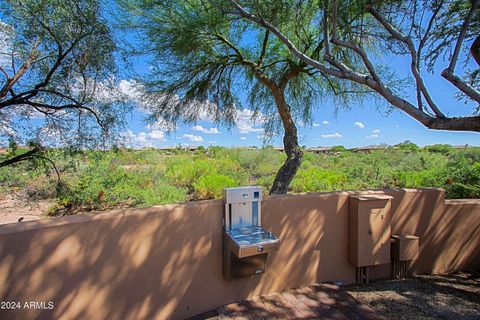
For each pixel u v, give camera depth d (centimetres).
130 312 216
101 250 206
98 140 473
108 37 420
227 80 570
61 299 191
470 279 328
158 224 228
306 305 257
